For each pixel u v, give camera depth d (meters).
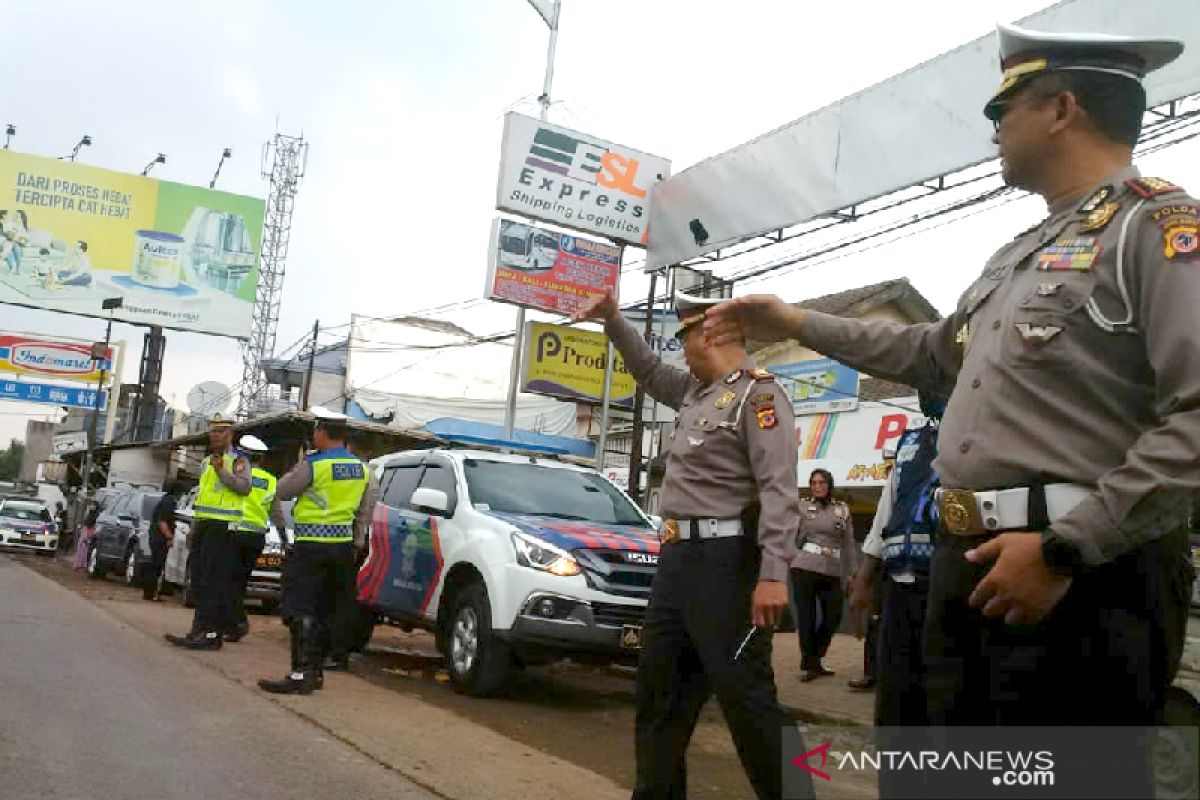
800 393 16.77
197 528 9.31
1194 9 8.80
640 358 4.53
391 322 33.38
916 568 3.76
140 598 15.30
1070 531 1.94
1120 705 2.05
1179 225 2.03
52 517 32.91
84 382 40.81
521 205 15.21
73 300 34.84
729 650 3.76
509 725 7.03
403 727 6.19
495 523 8.17
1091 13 9.43
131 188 35.72
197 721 5.90
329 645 8.52
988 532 2.19
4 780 4.45
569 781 5.24
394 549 9.30
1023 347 2.18
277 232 38.81
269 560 13.86
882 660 3.37
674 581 3.92
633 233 15.73
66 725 5.53
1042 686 2.10
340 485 7.38
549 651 7.59
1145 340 2.06
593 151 15.70
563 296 16.48
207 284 36.25
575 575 7.59
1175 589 2.12
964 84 10.95
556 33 17.64
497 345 34.19
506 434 16.83
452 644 8.25
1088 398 2.12
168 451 34.12
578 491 9.27
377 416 29.94
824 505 9.88
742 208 13.95
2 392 39.72
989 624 2.19
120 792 4.43
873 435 15.38
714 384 4.05
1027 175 2.38
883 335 2.96
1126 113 2.29
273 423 21.86
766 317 3.08
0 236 34.22
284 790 4.67
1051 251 2.22
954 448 2.29
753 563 3.86
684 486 3.95
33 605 11.58
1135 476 1.92
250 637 10.80
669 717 3.95
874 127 11.91
